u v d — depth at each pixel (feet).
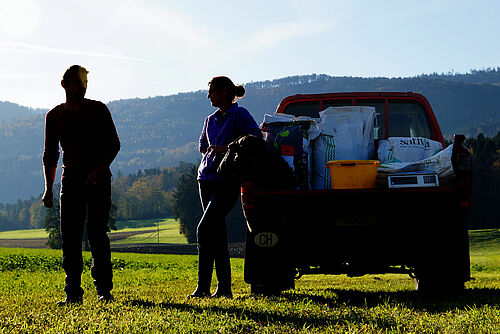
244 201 18.54
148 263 66.03
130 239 480.64
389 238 18.48
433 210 18.19
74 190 17.90
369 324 12.85
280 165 18.74
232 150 18.31
